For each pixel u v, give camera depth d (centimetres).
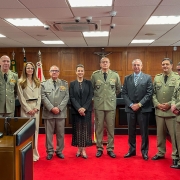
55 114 362
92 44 778
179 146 319
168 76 352
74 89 368
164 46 830
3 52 852
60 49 849
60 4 341
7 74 339
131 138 374
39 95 357
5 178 180
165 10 372
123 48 844
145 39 671
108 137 382
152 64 841
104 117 381
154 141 477
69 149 423
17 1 328
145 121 359
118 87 386
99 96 375
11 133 224
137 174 309
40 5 346
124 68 847
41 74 679
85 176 303
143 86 354
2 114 331
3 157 178
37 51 848
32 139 218
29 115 346
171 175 305
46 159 366
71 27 481
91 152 403
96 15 400
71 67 854
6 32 558
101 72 379
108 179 294
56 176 303
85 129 366
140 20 438
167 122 345
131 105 357
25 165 190
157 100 355
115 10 372
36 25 480
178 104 307
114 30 533
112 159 366
